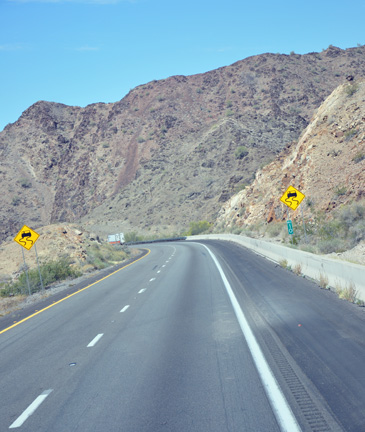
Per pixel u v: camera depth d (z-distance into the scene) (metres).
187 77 186.50
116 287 20.95
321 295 12.58
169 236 93.25
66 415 6.05
